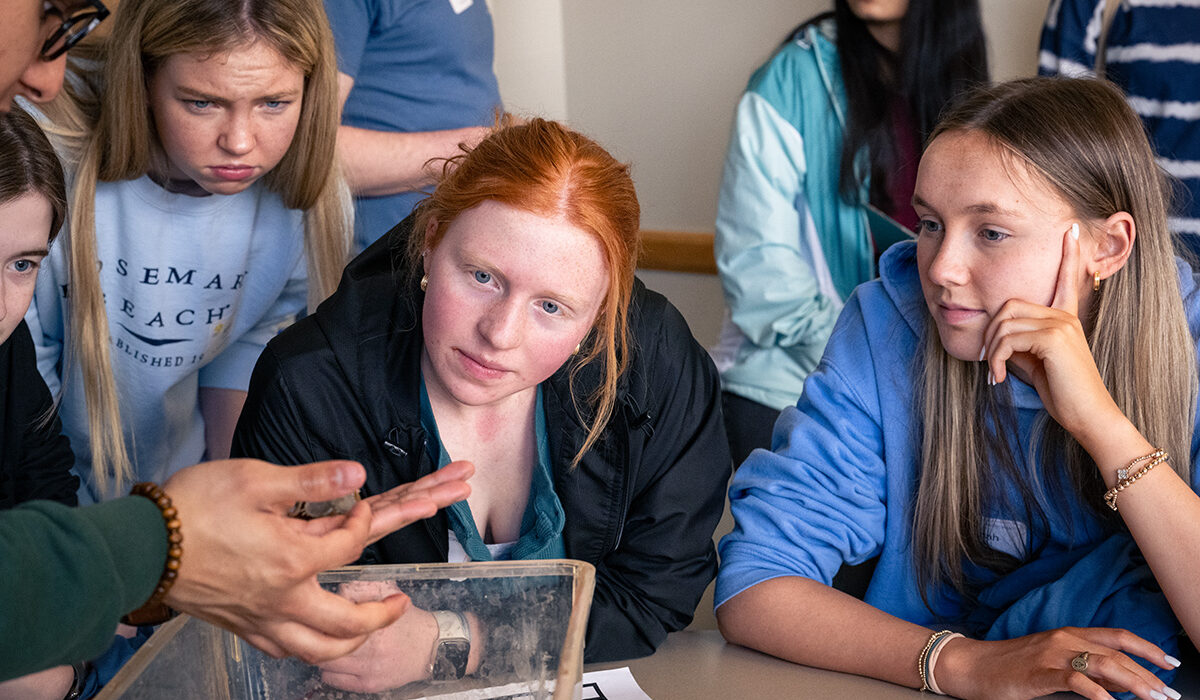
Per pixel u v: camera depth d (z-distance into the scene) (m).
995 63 2.68
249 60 1.37
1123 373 1.15
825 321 2.25
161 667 0.72
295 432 1.08
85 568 0.59
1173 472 1.08
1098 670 0.98
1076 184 1.06
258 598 0.68
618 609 1.12
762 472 1.27
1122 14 2.24
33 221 1.14
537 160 0.93
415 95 2.04
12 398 1.27
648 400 1.15
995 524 1.22
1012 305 1.08
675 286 3.34
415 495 0.77
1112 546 1.16
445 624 0.82
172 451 1.76
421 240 1.05
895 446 1.25
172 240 1.57
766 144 2.26
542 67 3.38
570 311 0.96
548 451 1.13
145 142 1.45
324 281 1.72
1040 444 1.19
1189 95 2.16
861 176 2.22
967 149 1.07
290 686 0.81
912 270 1.27
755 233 2.27
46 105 1.41
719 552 1.25
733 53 3.12
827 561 1.21
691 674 1.10
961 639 1.06
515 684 0.82
